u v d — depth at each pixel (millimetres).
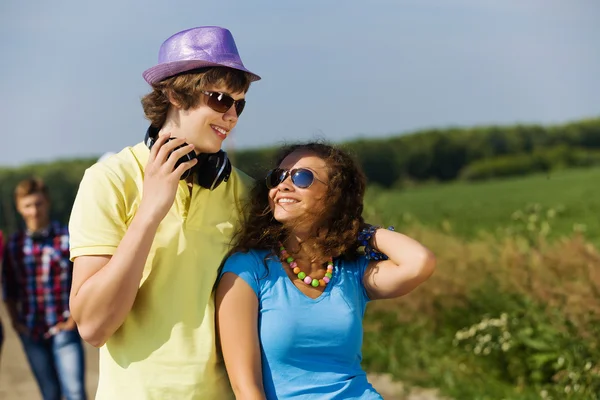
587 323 6094
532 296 6816
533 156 30969
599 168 25562
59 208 21297
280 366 3055
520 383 6578
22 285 5891
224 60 2996
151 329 2957
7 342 9664
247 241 3193
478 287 7508
